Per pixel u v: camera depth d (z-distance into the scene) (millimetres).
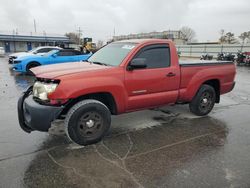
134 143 4188
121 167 3395
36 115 3656
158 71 4668
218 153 3875
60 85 3643
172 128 4945
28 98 3986
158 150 3943
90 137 4035
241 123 5363
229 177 3197
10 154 3701
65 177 3129
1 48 33562
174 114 5875
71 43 62406
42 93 3717
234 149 4035
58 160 3547
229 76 6012
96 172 3258
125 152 3846
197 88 5391
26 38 55406
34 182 3020
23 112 4055
